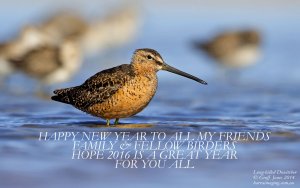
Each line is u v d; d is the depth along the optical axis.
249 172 10.96
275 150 12.19
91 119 15.20
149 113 16.41
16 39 26.70
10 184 10.04
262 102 18.80
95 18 36.91
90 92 13.89
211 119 15.52
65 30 31.98
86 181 10.30
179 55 28.92
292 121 15.27
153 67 13.86
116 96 13.60
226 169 11.11
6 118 15.45
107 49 35.44
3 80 24.06
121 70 13.80
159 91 21.05
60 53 22.91
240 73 25.97
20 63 23.05
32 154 11.73
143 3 37.75
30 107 17.61
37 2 37.78
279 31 34.53
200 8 38.91
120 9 36.25
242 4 39.22
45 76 22.80
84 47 32.56
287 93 20.62
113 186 10.08
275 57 28.56
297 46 31.03
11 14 36.00
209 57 26.94
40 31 27.52
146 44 31.89
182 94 20.50
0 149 12.04
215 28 34.94
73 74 24.12
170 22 36.62
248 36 26.94
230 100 19.28
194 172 10.92
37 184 10.07
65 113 16.17
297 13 37.84
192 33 33.75
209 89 21.70
